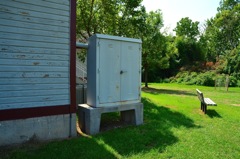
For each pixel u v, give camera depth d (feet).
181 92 57.41
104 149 13.91
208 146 15.49
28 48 14.51
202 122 22.56
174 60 118.73
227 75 88.99
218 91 62.59
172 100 37.63
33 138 14.75
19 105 14.25
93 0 33.60
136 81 20.04
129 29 37.04
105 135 16.61
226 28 134.10
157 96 43.45
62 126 15.92
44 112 15.15
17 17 14.10
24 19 14.33
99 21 35.29
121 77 18.98
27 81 14.51
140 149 14.30
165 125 20.21
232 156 13.99
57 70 15.64
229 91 62.80
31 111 14.66
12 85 14.02
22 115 14.35
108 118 22.34
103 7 34.58
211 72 98.73
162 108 28.43
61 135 15.88
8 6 13.79
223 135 18.22
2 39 13.67
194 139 16.76
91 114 17.11
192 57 129.29
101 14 35.09
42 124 15.08
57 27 15.55
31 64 14.64
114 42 18.49
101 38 17.75
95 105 17.60
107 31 35.86
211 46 141.38
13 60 14.03
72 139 15.69
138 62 20.15
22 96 14.34
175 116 24.36
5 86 13.82
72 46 16.24
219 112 27.66
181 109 28.48
